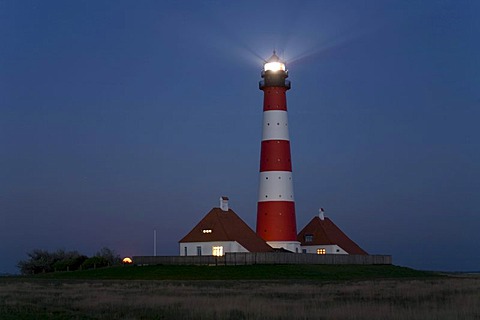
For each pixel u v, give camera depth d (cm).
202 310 3750
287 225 9900
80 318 3581
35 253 11281
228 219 10100
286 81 10181
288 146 10106
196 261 9238
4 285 6756
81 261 10738
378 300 4422
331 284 6688
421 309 3628
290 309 3728
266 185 9988
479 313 3466
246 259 9075
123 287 6178
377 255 10375
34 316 3691
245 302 4156
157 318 3516
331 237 11400
